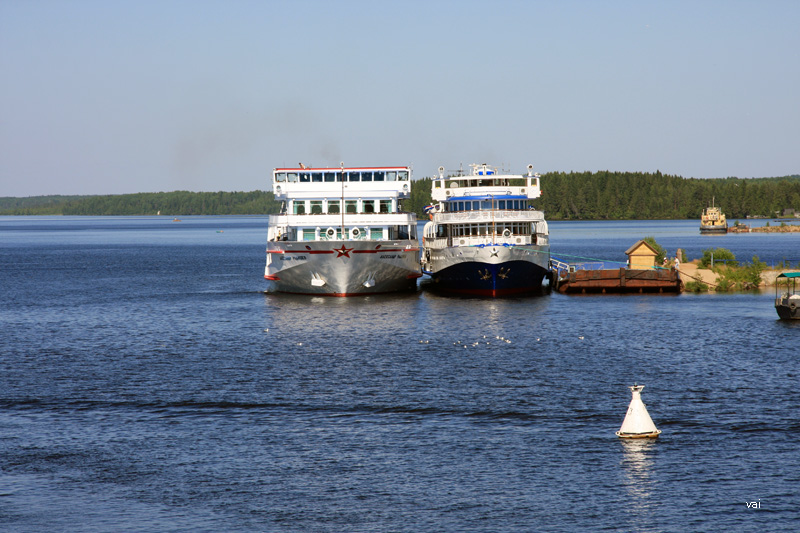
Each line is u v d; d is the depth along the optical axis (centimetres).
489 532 8262
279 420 11575
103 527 8444
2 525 8469
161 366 15188
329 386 13388
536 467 9725
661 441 10500
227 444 10612
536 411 11819
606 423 11244
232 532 8319
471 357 15625
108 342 17962
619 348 16438
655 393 12731
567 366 14750
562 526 8350
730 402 12150
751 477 9356
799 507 8644
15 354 16562
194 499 9031
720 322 19512
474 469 9700
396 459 10031
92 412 12056
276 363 15275
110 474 9688
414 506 8800
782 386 13062
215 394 12975
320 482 9400
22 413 12019
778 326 18800
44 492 9225
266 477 9556
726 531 8219
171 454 10281
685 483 9231
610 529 8288
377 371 14438
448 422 11381
